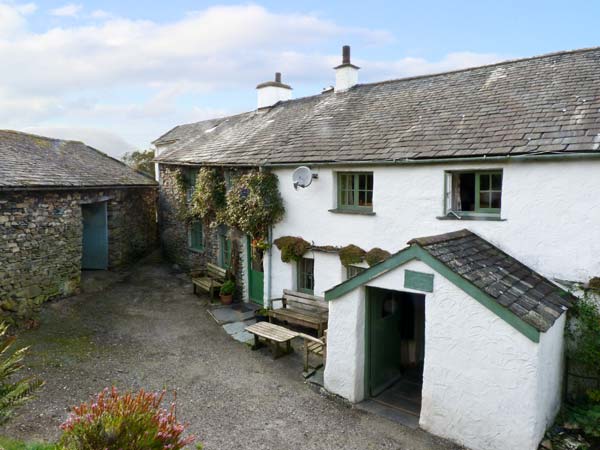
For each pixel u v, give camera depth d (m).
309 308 10.27
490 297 5.51
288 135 12.06
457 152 7.73
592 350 6.32
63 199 11.92
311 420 6.59
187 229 16.05
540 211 6.98
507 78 9.79
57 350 8.85
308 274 10.92
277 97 16.61
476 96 9.59
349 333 7.05
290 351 9.33
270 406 7.01
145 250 17.66
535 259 7.07
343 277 9.86
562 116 7.48
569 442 5.61
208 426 6.38
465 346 5.79
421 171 8.34
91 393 7.20
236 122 17.11
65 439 4.00
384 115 10.70
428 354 6.15
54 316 10.71
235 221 11.96
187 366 8.52
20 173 10.77
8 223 10.04
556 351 6.18
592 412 6.05
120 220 15.63
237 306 12.35
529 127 7.56
